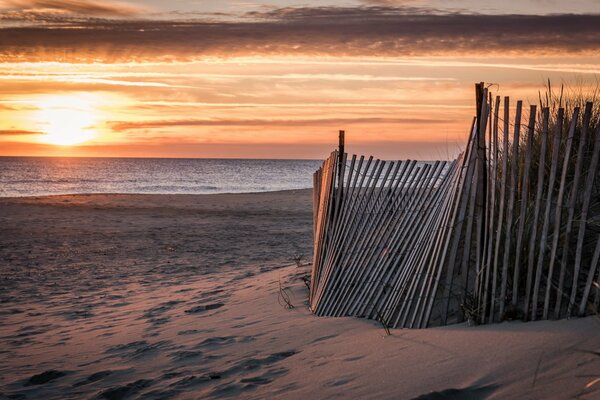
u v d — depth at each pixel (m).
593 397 2.52
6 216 19.97
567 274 4.08
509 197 4.21
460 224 4.51
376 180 5.85
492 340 3.60
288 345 4.76
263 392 3.61
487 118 4.48
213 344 5.11
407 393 3.09
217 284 8.74
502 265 4.22
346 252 5.96
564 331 3.43
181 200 27.70
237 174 89.06
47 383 4.38
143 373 4.46
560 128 4.00
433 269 4.62
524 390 2.81
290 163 197.50
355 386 3.38
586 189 3.91
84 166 123.38
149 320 6.56
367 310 5.38
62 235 15.64
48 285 9.38
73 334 6.15
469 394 2.94
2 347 5.73
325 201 6.62
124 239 14.96
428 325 4.50
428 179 5.27
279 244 14.05
